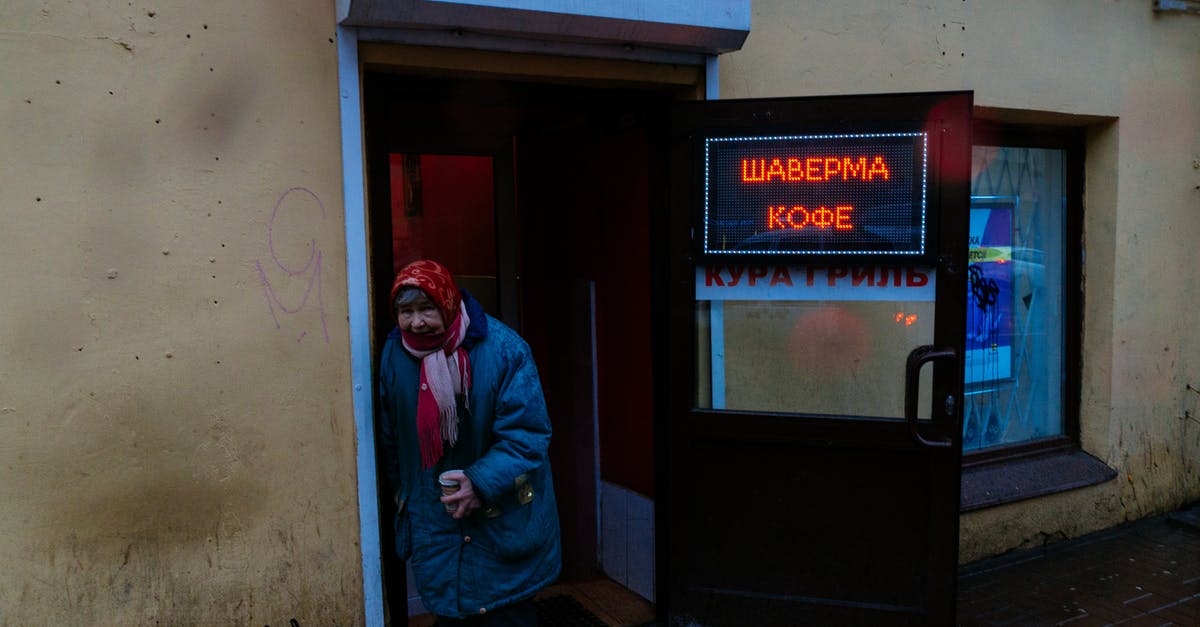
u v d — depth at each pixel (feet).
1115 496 16.05
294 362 8.97
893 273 10.68
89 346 8.02
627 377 12.85
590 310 13.64
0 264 7.64
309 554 9.19
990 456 15.43
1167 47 15.79
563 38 9.86
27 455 7.85
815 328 11.14
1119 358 15.76
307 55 8.84
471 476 8.21
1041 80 14.32
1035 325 16.11
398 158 13.07
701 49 10.84
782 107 10.59
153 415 8.34
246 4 8.50
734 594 11.46
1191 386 16.89
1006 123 15.10
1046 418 16.39
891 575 11.09
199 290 8.45
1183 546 15.21
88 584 8.18
